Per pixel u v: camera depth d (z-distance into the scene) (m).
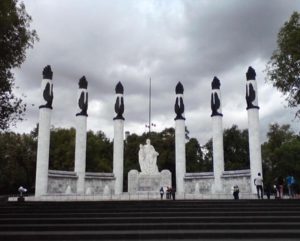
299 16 25.61
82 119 40.88
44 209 17.75
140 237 13.27
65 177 38.78
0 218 15.79
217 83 40.78
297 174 58.53
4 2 18.61
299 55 24.70
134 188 40.62
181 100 42.91
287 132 69.00
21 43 21.02
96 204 19.72
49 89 38.41
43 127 37.44
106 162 71.31
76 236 13.13
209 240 12.91
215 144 39.62
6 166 60.72
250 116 37.62
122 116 42.94
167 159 67.44
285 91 26.66
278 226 14.35
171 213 16.55
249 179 36.69
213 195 34.03
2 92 21.53
